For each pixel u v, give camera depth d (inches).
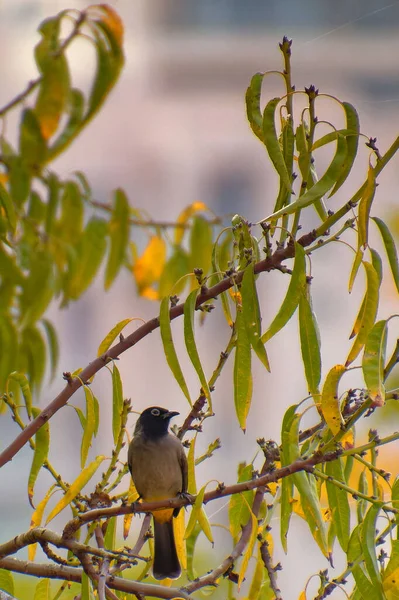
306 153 235.0
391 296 550.6
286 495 235.3
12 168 364.2
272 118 235.0
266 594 274.7
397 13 752.3
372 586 224.7
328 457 217.5
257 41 805.2
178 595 242.7
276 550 708.7
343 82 786.8
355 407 245.0
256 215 890.1
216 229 508.4
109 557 237.0
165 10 796.0
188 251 429.1
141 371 877.2
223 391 852.0
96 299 887.7
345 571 238.5
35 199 388.8
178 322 868.6
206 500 227.3
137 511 239.5
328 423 215.3
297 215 230.5
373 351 208.2
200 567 576.4
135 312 895.1
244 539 264.2
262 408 850.8
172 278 418.0
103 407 861.8
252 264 223.8
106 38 355.6
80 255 385.4
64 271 387.9
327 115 785.6
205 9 802.8
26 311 360.8
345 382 810.8
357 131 226.5
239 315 226.4
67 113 363.3
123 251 386.9
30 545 270.5
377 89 783.1
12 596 253.4
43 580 276.5
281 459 229.6
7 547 248.1
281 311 223.3
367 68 782.5
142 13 793.6
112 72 356.2
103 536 270.7
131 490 294.5
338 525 238.5
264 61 810.8
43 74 357.1
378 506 215.6
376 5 759.1
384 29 759.7
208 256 416.5
